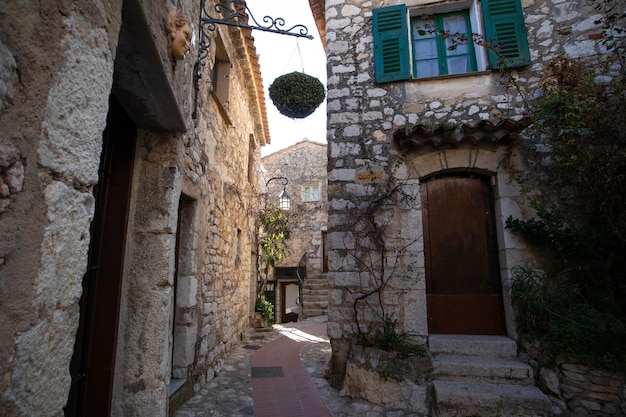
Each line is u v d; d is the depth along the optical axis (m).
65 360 1.01
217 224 5.08
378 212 4.35
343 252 4.34
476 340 3.92
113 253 2.36
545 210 3.90
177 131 2.61
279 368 5.08
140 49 1.79
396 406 3.54
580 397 3.16
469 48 4.78
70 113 1.01
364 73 4.75
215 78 5.73
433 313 4.27
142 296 2.35
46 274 0.92
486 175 4.42
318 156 14.93
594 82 3.88
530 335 3.62
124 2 1.47
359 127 4.61
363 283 4.23
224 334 5.52
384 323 4.07
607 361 3.03
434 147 4.38
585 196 3.79
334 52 4.88
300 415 3.39
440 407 3.23
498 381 3.49
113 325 2.28
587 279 3.66
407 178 4.37
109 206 2.41
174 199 2.50
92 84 1.12
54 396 0.96
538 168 4.15
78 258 1.07
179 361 3.75
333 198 4.47
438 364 3.62
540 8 4.52
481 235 4.36
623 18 4.28
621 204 3.47
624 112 3.45
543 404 3.09
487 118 4.36
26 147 0.85
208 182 4.60
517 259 4.00
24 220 0.85
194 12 2.97
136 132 2.56
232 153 6.15
